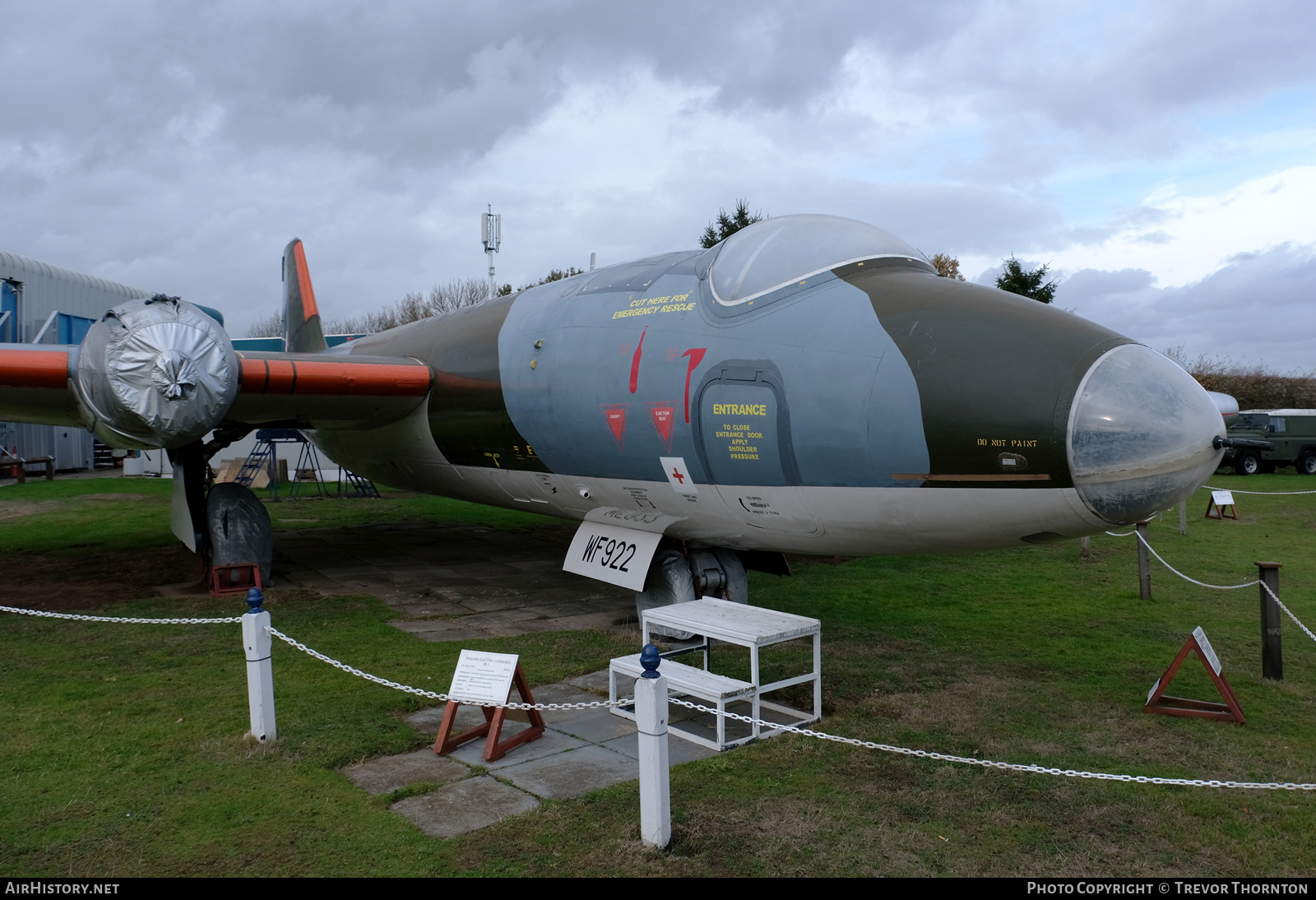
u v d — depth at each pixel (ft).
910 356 15.90
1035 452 14.33
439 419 28.66
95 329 23.44
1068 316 16.06
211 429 24.53
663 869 11.22
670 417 19.56
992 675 20.27
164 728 16.08
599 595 29.50
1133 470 13.80
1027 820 12.75
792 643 23.15
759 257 19.30
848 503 17.03
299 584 31.17
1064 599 28.94
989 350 15.28
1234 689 19.25
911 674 20.39
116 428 23.56
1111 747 15.76
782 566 23.98
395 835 12.05
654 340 20.42
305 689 18.58
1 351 23.06
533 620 25.62
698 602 19.58
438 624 24.95
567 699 18.30
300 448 81.56
